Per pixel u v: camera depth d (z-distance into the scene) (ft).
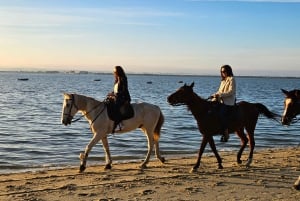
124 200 28.19
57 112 119.14
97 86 395.75
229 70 39.04
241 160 45.96
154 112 41.22
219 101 38.81
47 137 69.36
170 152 55.88
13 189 31.37
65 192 30.32
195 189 31.58
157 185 32.89
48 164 46.65
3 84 418.72
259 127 92.02
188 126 88.48
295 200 28.76
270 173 38.14
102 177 35.91
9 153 54.08
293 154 52.24
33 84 434.30
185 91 37.11
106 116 38.88
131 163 45.21
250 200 28.68
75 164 46.50
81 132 75.77
